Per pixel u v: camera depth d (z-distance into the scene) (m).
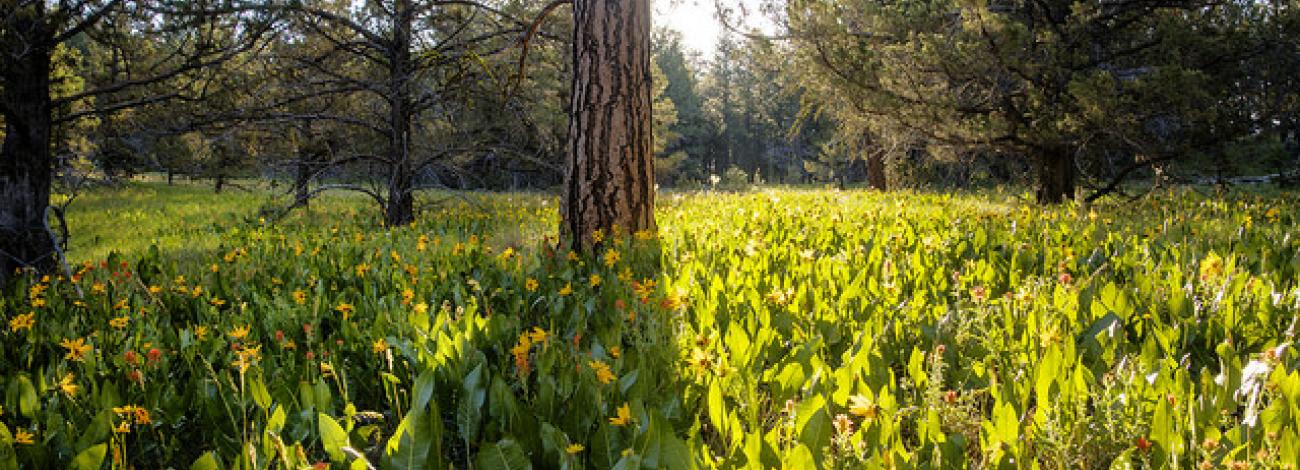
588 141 6.69
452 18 12.77
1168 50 13.10
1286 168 16.03
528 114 13.33
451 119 13.41
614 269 5.86
